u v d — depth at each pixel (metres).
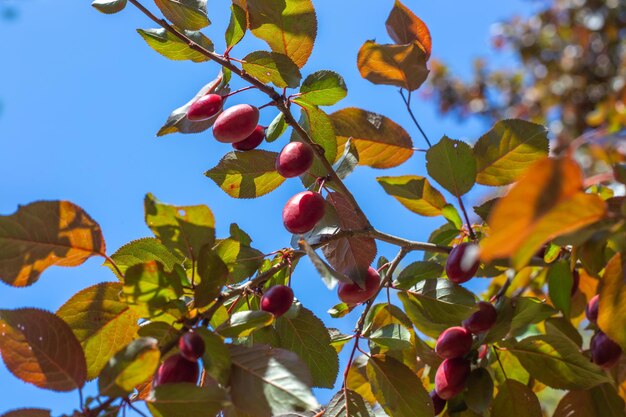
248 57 0.63
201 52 0.63
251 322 0.56
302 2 0.65
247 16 0.65
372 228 0.65
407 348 0.68
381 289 0.67
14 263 0.56
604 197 0.74
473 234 0.68
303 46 0.66
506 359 0.71
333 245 0.65
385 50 0.70
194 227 0.57
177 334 0.55
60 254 0.57
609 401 0.68
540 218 0.46
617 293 0.57
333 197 0.66
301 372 0.55
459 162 0.68
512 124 0.69
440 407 0.67
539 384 0.73
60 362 0.55
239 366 0.55
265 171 0.67
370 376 0.65
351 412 0.63
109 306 0.59
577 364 0.66
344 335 0.67
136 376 0.52
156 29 0.64
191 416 0.53
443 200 0.72
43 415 0.52
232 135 0.62
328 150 0.66
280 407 0.54
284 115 0.63
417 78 0.71
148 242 0.62
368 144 0.72
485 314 0.65
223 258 0.59
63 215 0.56
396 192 0.72
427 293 0.66
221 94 0.65
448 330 0.65
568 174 0.46
